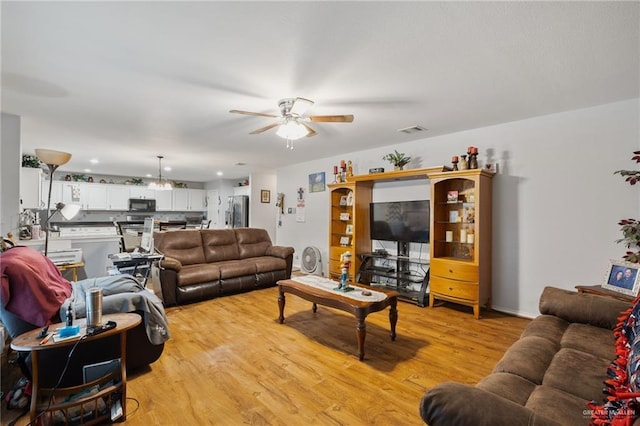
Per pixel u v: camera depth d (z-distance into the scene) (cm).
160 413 184
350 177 489
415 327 322
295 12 167
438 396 94
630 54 209
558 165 330
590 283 312
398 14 168
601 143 305
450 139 412
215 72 237
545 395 131
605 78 246
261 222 805
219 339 290
